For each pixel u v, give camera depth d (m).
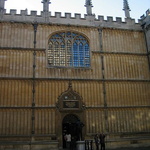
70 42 34.38
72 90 31.70
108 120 31.67
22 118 29.25
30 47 32.22
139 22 38.25
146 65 35.91
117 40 35.88
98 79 32.91
